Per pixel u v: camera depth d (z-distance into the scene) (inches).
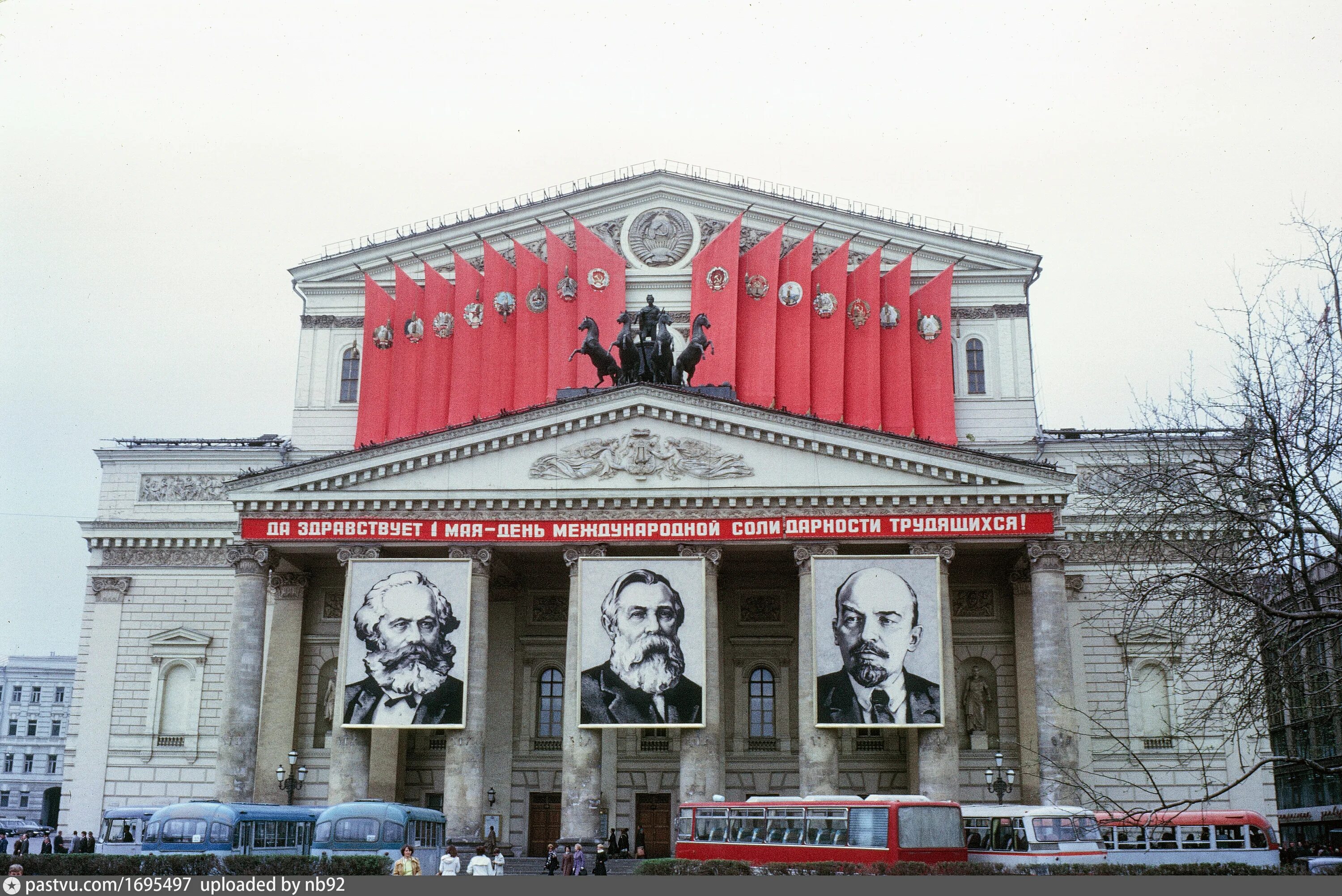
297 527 2711.6
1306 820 4057.6
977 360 3346.5
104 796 3088.1
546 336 3267.7
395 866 1867.6
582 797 2559.1
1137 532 2183.8
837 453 2677.2
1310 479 1526.8
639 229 3380.9
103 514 3275.1
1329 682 1727.4
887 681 2532.0
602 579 2613.2
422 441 2716.5
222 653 3157.0
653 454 2701.8
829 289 3240.7
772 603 2999.5
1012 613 2910.9
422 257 3464.6
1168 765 2898.6
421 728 2568.9
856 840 2057.1
